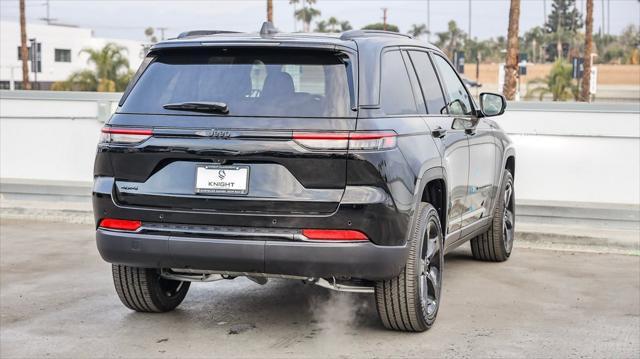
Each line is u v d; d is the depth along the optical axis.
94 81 53.81
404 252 5.46
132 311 6.55
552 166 11.44
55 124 13.05
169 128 5.47
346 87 5.35
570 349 5.66
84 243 9.48
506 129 11.52
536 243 9.75
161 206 5.49
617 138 11.23
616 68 98.31
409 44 6.43
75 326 6.14
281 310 6.59
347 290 5.70
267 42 5.49
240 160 5.34
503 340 5.84
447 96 6.91
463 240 7.35
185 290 6.64
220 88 5.50
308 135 5.23
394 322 5.86
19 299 6.93
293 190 5.27
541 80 54.09
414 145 5.70
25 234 10.03
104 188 5.62
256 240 5.30
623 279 7.91
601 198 11.31
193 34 6.22
